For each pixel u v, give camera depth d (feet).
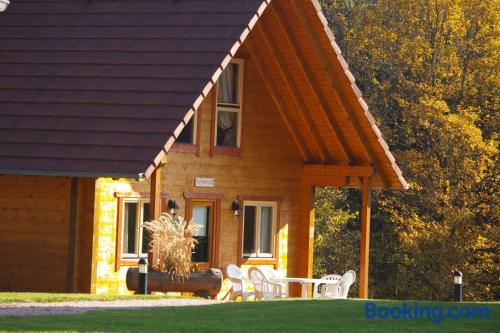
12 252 181.57
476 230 298.97
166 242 175.42
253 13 178.81
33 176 180.65
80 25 190.49
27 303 140.97
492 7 316.19
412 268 316.60
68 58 184.65
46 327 111.55
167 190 196.75
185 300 153.48
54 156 168.55
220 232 206.90
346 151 213.66
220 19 180.04
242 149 209.97
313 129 212.43
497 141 314.35
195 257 203.82
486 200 309.22
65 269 178.29
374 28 330.75
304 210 220.02
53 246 179.01
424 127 311.06
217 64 172.35
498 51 317.83
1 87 182.60
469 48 322.96
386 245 325.83
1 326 111.55
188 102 168.55
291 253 220.02
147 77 175.32
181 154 199.31
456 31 319.27
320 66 200.85
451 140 298.56
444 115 301.84
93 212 179.01
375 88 335.67
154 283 172.35
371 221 335.06
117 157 164.96
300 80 205.87
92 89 177.17
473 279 305.32
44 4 197.36
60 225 178.81
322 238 324.60
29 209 180.86
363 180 214.28
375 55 328.08
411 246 300.20
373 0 373.61
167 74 174.29
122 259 187.83
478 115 315.78
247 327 116.88
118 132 168.55
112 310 132.77
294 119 214.69
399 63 323.78
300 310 136.15
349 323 123.24
